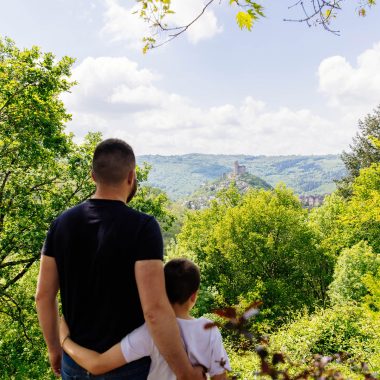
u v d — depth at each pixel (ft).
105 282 5.66
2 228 42.93
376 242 93.86
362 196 93.40
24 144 44.21
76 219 6.04
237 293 102.37
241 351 5.43
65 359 6.14
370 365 25.49
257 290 95.55
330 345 46.52
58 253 6.09
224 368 5.97
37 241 39.88
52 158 47.14
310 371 5.55
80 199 47.85
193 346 6.40
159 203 55.01
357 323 48.08
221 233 106.01
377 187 90.99
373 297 50.47
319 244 111.04
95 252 5.74
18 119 46.73
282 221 104.27
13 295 48.29
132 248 5.67
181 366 5.55
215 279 109.50
